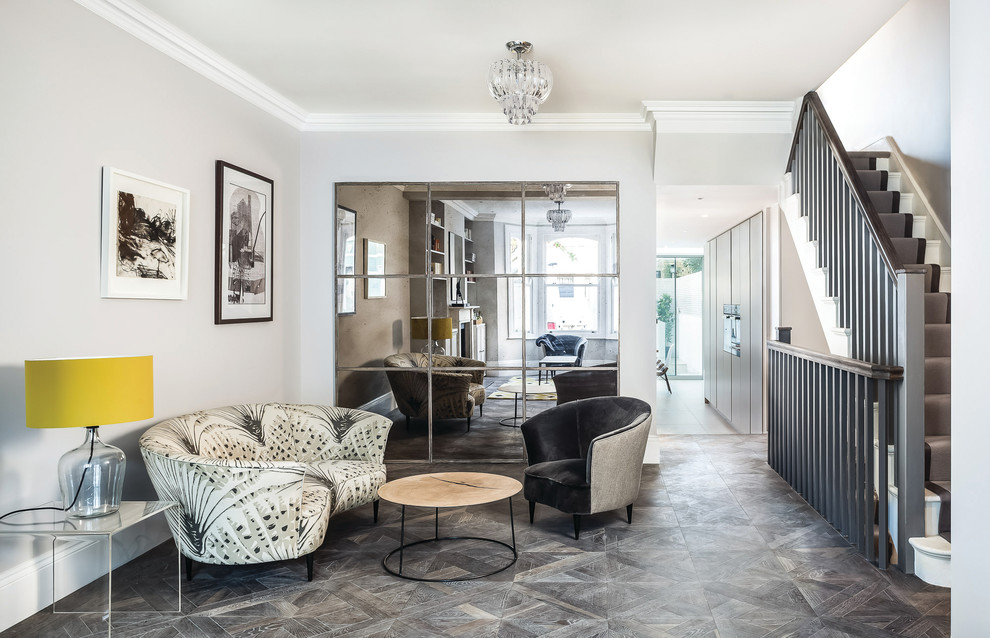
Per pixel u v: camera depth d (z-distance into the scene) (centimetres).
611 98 492
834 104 669
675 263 1191
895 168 536
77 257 302
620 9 343
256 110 467
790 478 463
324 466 369
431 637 255
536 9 343
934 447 340
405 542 361
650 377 538
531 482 388
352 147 540
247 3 333
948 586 295
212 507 292
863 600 284
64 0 293
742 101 501
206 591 300
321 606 284
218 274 414
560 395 541
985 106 199
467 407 545
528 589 299
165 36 356
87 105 307
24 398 274
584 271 539
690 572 317
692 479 488
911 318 300
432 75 443
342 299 543
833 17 353
